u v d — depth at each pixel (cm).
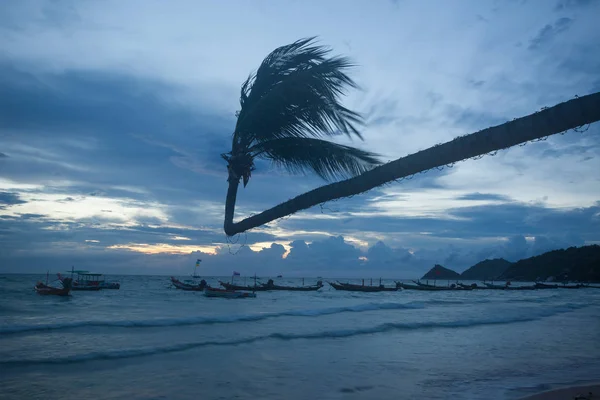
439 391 915
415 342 1639
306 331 1875
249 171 458
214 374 1061
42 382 972
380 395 880
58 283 7844
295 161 459
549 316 2927
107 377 1023
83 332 1825
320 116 434
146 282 11938
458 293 8806
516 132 283
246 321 2341
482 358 1324
